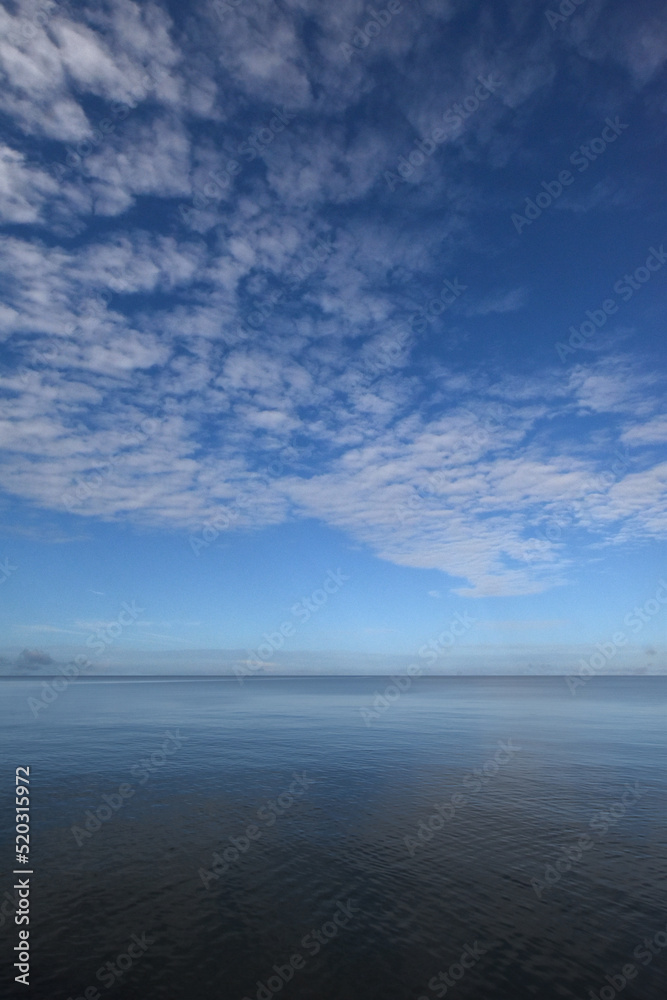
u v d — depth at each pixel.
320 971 10.66
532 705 86.75
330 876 15.28
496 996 9.88
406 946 11.62
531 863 16.28
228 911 13.14
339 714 68.56
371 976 10.52
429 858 16.69
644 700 100.81
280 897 13.93
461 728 52.09
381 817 21.02
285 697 112.81
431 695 123.81
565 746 39.81
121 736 44.81
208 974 10.53
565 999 9.80
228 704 87.88
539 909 13.33
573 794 24.66
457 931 12.25
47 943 11.61
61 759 33.22
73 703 87.50
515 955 11.27
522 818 20.91
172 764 31.58
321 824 20.08
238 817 20.89
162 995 9.87
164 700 98.56
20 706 79.50
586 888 14.54
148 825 19.86
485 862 16.36
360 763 32.41
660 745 40.44
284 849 17.42
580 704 88.75
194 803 22.84
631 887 14.60
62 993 9.88
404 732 48.78
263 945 11.62
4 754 35.09
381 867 15.96
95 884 14.64
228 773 29.05
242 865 16.06
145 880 14.91
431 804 22.88
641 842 18.16
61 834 18.80
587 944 11.74
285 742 41.91
